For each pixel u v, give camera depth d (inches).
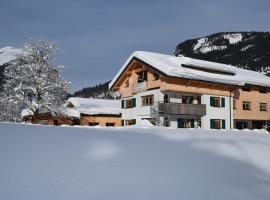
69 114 1624.0
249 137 450.9
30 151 250.8
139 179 210.4
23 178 190.9
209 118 1465.3
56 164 224.4
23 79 1459.2
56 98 1499.8
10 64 1497.3
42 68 1485.0
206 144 347.3
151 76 1439.5
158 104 1321.4
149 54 1482.5
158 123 1334.9
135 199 176.9
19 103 1441.9
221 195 196.4
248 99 1662.2
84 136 342.3
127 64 1518.2
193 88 1417.3
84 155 255.4
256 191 210.2
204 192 198.5
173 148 313.4
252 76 1729.8
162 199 180.4
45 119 1803.6
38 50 1509.6
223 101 1525.6
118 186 194.4
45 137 316.2
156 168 238.7
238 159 291.7
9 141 280.4
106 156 258.1
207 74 1472.7
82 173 211.3
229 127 1536.7
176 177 222.1
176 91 1371.8
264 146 369.1
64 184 188.7
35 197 165.8
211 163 268.1
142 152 282.4
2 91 1502.2
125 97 1608.0
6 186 175.9
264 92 1750.7
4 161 218.4
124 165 238.4
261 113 1708.9
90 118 1777.8
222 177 233.8
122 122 1614.2
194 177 226.2
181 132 492.7
